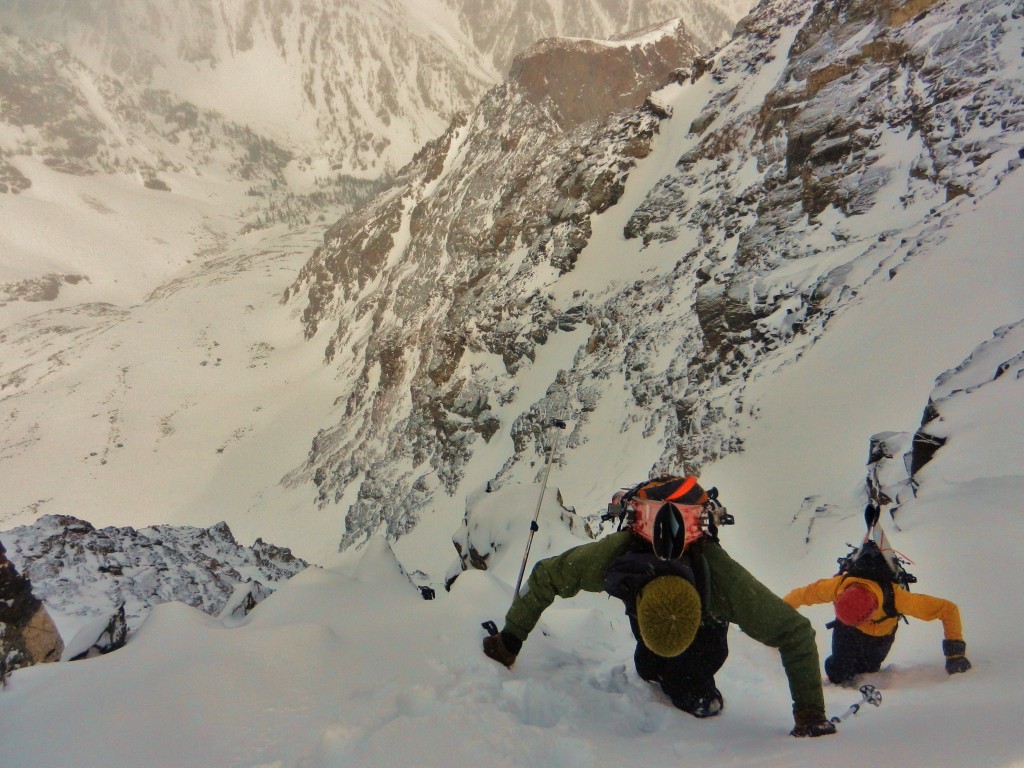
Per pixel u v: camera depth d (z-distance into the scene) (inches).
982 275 702.5
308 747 92.5
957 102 1225.4
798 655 110.0
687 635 101.5
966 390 373.1
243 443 4431.6
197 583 546.3
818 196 1346.0
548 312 2310.5
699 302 1307.8
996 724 76.2
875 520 154.6
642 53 4581.7
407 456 2716.5
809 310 988.6
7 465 4591.5
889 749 74.5
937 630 174.4
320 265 5807.1
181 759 91.7
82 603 467.2
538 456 1830.7
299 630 125.0
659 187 2202.3
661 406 1454.2
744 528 535.8
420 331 3250.5
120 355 5772.6
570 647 161.0
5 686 118.5
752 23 2491.4
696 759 92.9
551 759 93.2
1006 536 201.6
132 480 4303.6
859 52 1588.3
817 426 690.8
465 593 162.4
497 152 4087.1
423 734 92.7
